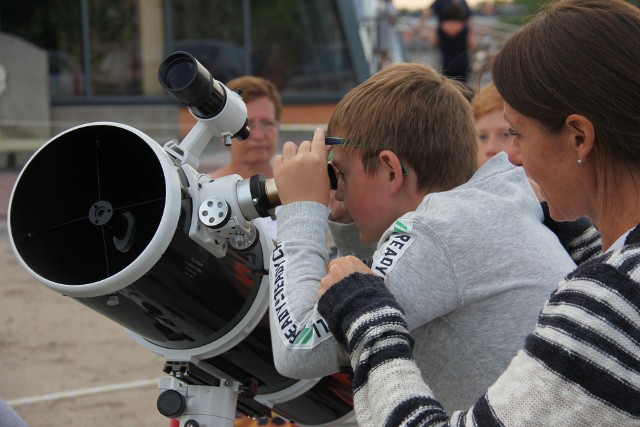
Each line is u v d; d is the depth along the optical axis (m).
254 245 1.57
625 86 1.12
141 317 1.47
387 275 1.37
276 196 1.53
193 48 9.87
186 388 1.64
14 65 9.04
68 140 1.49
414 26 10.55
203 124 1.52
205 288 1.46
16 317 4.76
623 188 1.15
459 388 1.42
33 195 1.50
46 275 1.42
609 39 1.14
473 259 1.40
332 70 9.88
